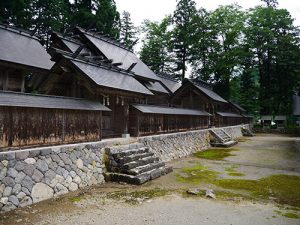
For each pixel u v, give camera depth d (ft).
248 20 152.76
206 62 148.66
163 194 28.45
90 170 31.99
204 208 24.34
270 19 150.71
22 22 75.72
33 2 81.71
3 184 21.88
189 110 74.38
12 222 19.90
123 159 34.40
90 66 39.91
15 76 45.70
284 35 147.84
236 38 146.72
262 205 25.70
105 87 36.58
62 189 27.68
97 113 35.83
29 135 25.62
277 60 142.10
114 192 28.84
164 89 78.74
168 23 148.97
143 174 34.06
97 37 62.13
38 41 55.67
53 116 28.50
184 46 144.56
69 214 21.98
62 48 54.44
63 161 28.45
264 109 158.92
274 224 20.81
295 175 39.96
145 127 48.70
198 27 141.49
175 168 43.98
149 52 150.30
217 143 77.87
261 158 56.29
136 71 62.28
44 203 24.53
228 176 38.55
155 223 20.51
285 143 87.40
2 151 22.97
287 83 143.74
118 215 22.00
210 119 91.76
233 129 108.58
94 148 33.55
